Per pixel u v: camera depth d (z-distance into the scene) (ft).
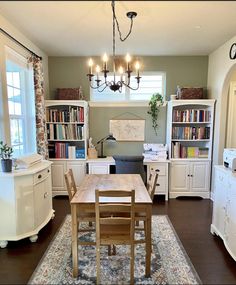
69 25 9.86
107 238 6.72
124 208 6.50
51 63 14.99
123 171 12.77
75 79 15.11
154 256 8.14
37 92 11.86
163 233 9.82
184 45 12.69
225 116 13.20
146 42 12.14
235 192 7.76
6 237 8.70
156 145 14.85
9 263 7.74
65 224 10.68
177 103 13.96
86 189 8.26
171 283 6.81
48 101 13.83
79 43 12.27
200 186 14.47
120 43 12.28
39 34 10.92
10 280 6.91
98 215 6.53
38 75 11.84
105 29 10.30
